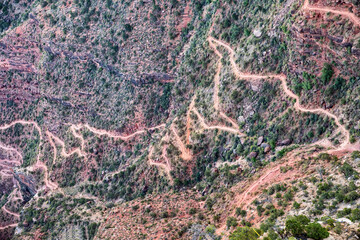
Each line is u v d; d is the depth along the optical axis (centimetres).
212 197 13600
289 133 13100
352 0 11788
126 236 13362
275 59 14175
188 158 15962
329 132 11981
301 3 13162
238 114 14912
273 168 12256
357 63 11662
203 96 16725
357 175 9594
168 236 12219
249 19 16050
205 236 11250
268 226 8925
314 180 10369
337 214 8562
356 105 11531
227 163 14512
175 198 14875
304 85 13012
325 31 12369
